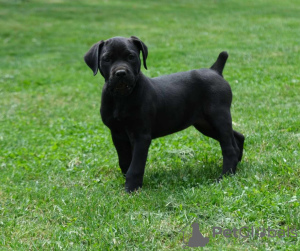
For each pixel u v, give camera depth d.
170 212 5.18
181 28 21.69
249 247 4.34
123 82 5.50
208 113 6.32
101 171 7.00
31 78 15.62
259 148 7.29
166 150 7.57
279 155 6.68
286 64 13.78
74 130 9.93
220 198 5.27
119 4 29.36
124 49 5.67
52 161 7.80
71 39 21.02
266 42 17.36
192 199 5.38
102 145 8.48
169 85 6.26
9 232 5.01
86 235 4.76
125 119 5.87
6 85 14.97
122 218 5.09
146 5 28.97
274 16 23.38
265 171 6.14
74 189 6.23
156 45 18.42
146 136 5.96
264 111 9.45
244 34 19.33
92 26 23.34
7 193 6.25
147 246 4.49
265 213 4.92
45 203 5.76
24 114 11.95
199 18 24.12
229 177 5.96
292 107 9.58
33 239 4.87
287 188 5.52
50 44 20.39
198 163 6.94
